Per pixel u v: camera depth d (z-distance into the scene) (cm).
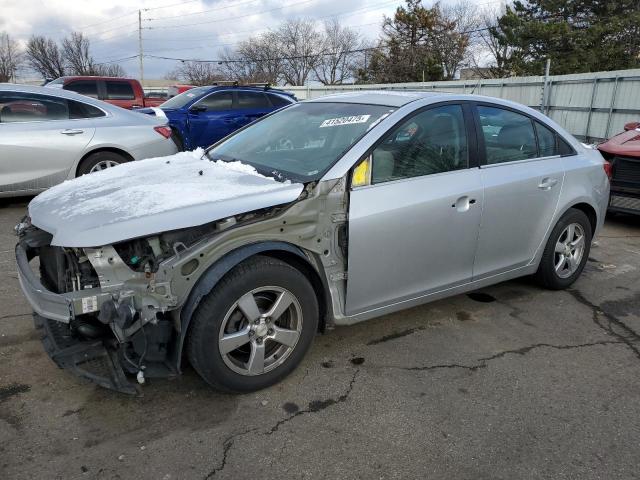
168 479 232
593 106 1451
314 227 296
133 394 268
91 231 251
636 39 2850
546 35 2892
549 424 277
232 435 262
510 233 392
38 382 302
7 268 480
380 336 370
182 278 257
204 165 357
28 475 231
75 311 245
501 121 395
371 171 317
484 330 384
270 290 286
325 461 246
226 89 1054
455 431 269
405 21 4412
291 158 340
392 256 326
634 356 352
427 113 353
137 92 1508
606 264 543
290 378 313
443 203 342
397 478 237
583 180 443
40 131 666
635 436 269
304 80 6394
